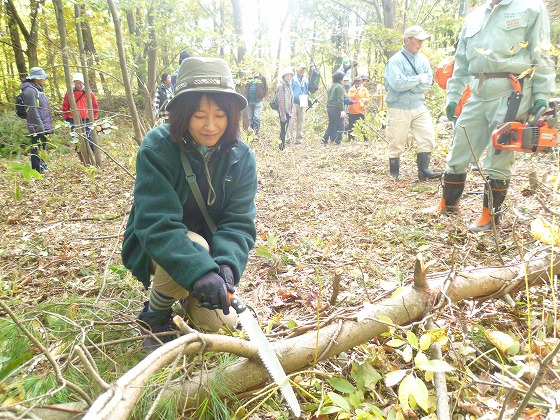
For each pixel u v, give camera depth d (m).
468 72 3.93
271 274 3.02
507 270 2.14
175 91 1.74
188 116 1.73
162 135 1.88
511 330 2.08
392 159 5.86
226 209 2.03
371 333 1.79
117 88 13.91
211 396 1.52
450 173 3.99
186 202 1.96
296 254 3.35
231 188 2.00
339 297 2.49
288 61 9.59
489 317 2.15
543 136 3.13
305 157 8.14
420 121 5.61
